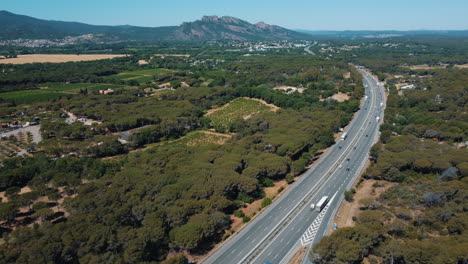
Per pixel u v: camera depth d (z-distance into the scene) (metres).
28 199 115.31
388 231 102.94
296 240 104.56
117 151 178.25
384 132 185.62
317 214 119.12
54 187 129.38
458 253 78.88
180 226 100.50
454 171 129.38
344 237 92.19
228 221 111.44
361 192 133.88
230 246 101.75
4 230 103.81
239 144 170.38
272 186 142.25
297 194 134.50
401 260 87.81
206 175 129.00
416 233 100.69
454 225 96.81
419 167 139.75
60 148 167.50
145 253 90.50
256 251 99.25
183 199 112.00
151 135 199.00
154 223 96.06
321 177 150.00
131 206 106.25
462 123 184.62
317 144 177.62
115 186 120.75
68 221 98.75
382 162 143.25
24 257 81.31
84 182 136.62
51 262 80.38
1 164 152.75
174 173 130.75
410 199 118.19
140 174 129.88
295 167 146.50
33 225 103.00
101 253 88.12
